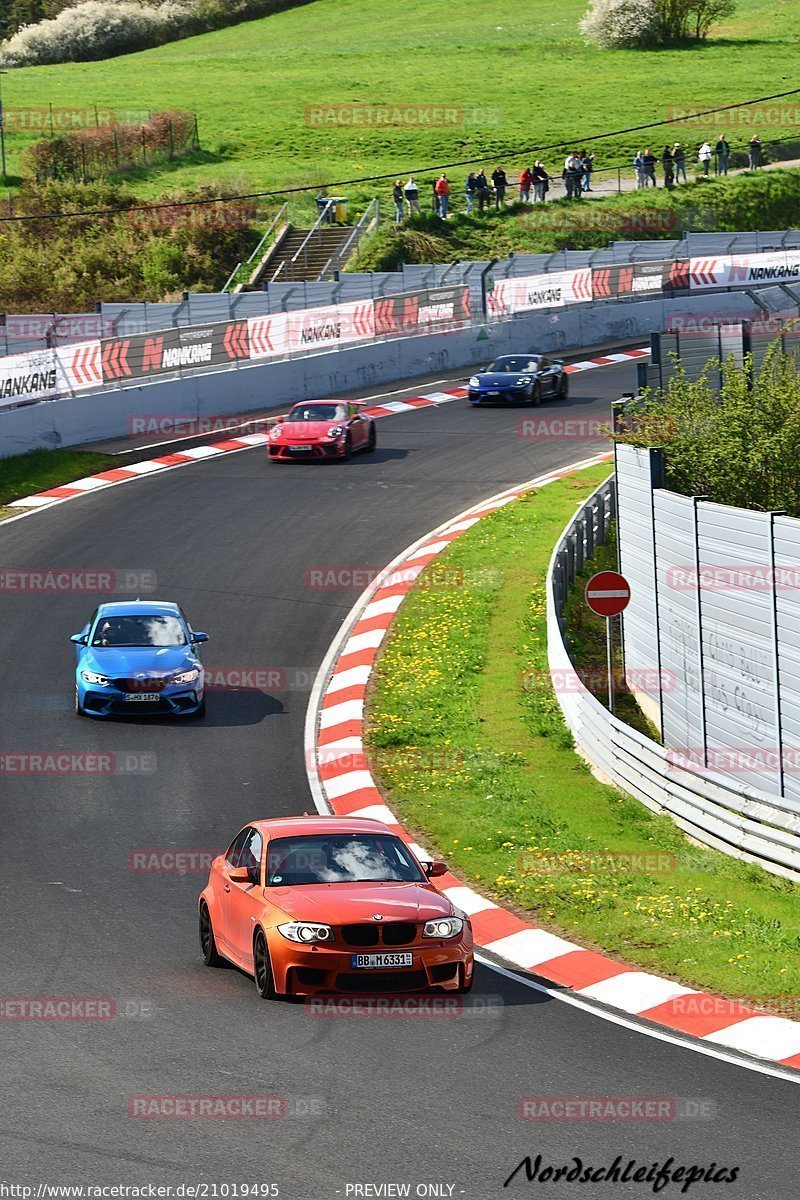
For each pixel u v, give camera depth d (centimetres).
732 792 3366
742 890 3089
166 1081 1912
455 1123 1788
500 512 6400
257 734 4112
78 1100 1839
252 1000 2298
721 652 3753
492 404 8569
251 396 8338
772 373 4725
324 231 13088
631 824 3578
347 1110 1822
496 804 3659
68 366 7462
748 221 14538
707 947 2673
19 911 2794
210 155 16088
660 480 4253
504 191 13962
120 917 2789
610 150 16562
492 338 9962
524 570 5700
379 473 7088
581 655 5062
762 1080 2002
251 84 19888
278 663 4731
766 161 16225
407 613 5222
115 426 7612
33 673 4538
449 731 4234
